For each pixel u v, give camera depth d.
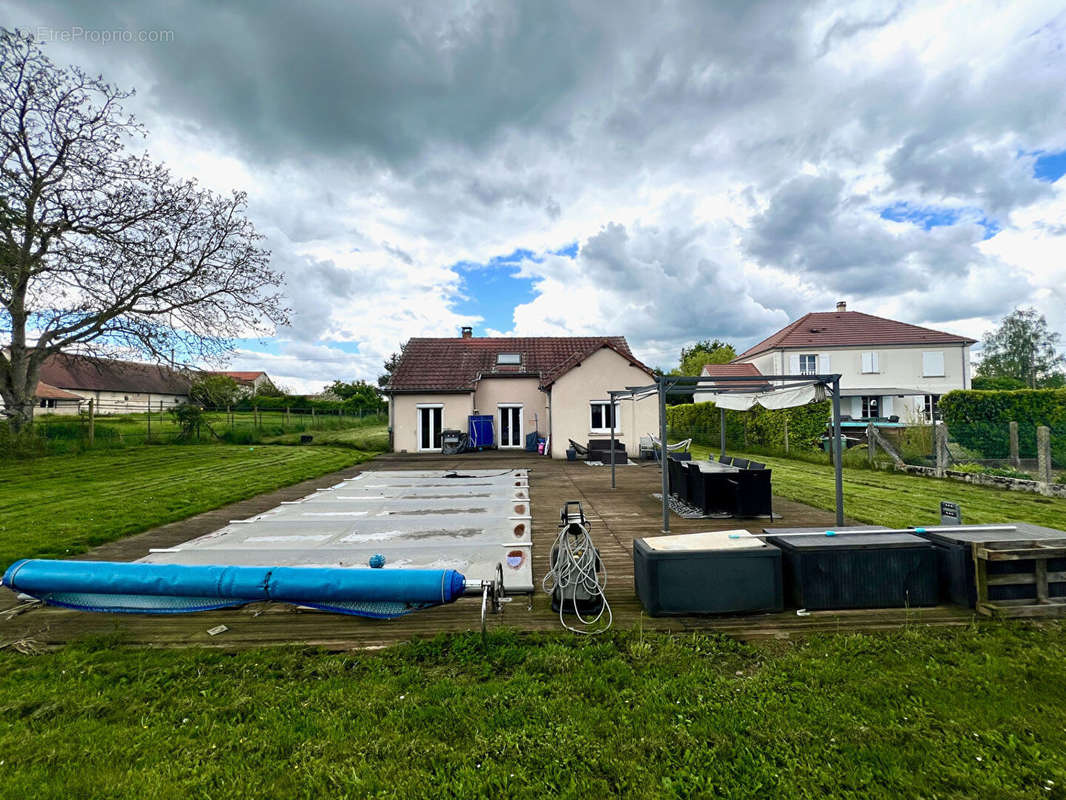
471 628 4.02
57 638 3.89
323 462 15.84
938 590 4.29
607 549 6.19
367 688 3.18
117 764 2.54
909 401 26.38
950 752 2.52
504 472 13.91
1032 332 46.53
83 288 16.81
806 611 4.18
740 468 8.74
